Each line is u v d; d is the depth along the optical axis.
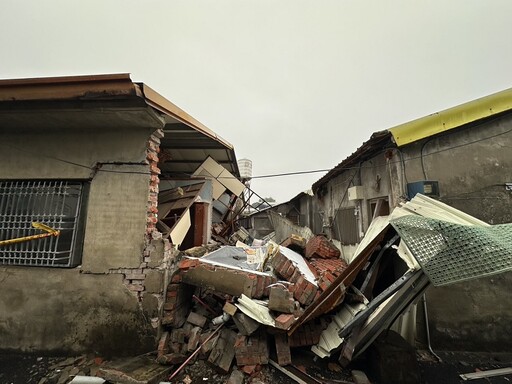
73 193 3.14
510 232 2.12
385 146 4.15
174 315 2.98
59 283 2.94
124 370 2.35
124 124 3.02
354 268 2.49
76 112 2.70
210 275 3.00
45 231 3.08
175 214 4.35
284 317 2.60
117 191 3.06
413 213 3.02
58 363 2.72
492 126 3.57
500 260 1.74
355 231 5.62
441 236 1.98
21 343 2.88
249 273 3.03
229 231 7.86
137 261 2.94
